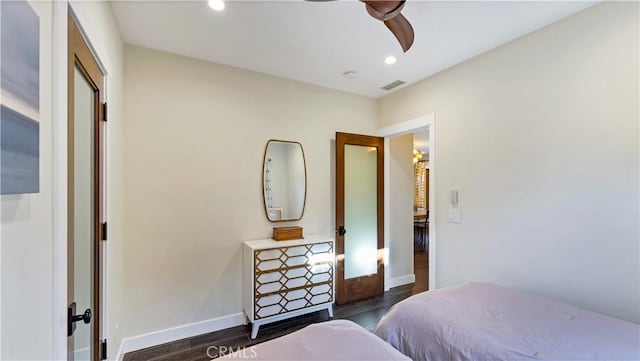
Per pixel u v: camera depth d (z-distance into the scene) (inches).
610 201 67.8
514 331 51.5
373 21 78.1
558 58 76.8
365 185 137.6
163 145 94.4
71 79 40.8
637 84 63.9
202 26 80.4
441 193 109.2
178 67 97.2
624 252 65.7
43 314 30.5
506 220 88.5
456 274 103.3
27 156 25.4
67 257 38.3
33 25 26.3
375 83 122.9
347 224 132.3
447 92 107.7
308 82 122.3
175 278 95.4
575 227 73.6
